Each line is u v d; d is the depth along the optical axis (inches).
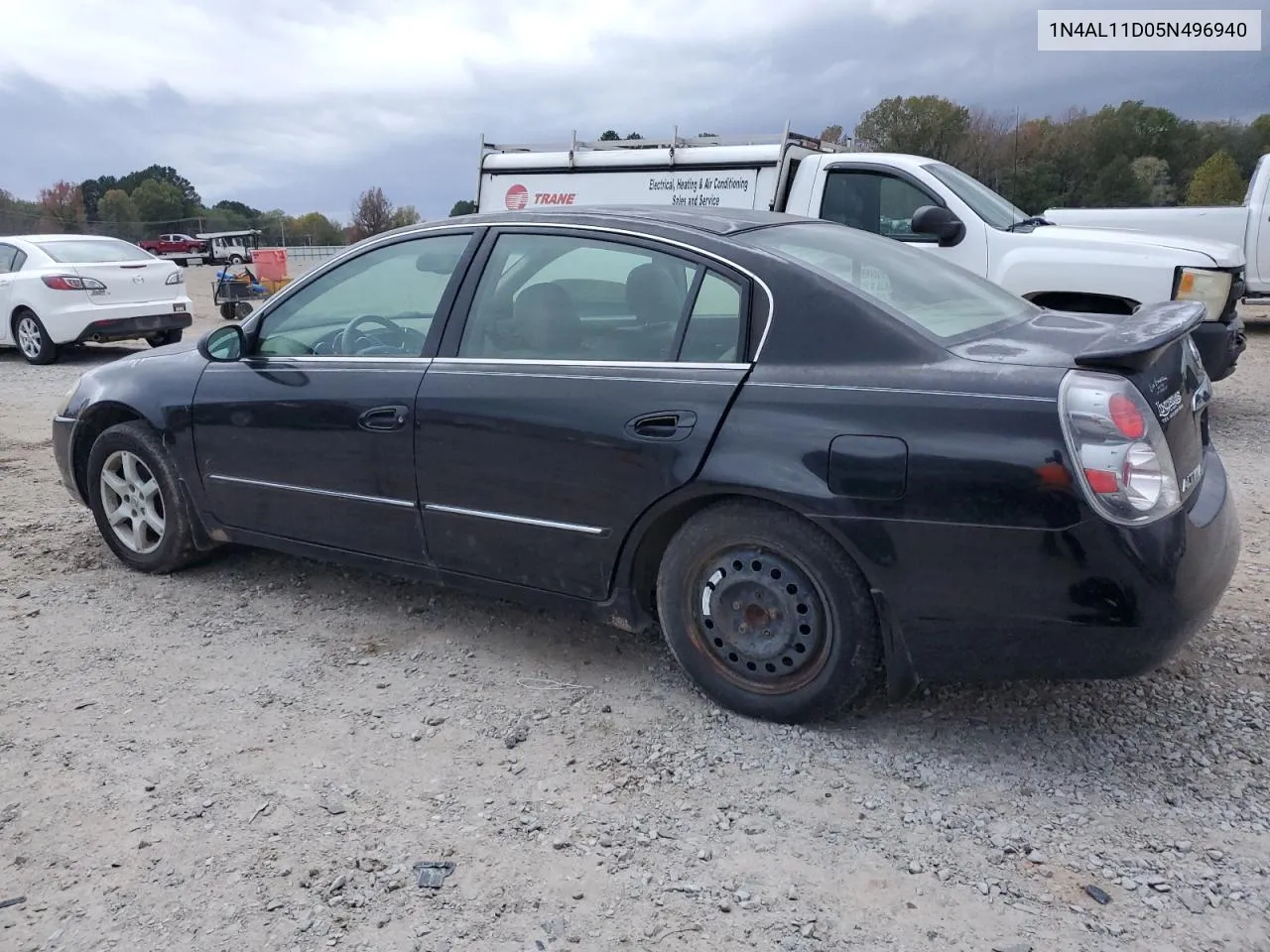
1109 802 116.2
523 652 157.9
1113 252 288.8
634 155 365.7
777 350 127.5
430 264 157.6
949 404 115.3
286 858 108.2
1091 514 109.1
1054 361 117.1
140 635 165.3
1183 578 111.8
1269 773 121.2
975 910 99.3
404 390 151.1
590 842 110.5
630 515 133.4
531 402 139.7
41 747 130.5
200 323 706.2
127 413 187.9
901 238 318.3
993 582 114.1
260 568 194.5
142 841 111.3
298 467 164.2
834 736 130.6
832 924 97.7
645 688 145.0
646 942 95.7
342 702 142.5
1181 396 123.0
